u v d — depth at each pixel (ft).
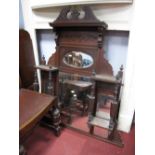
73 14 3.93
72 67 4.60
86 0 3.64
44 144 4.02
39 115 3.26
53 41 5.27
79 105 5.01
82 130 4.47
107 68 4.04
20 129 2.77
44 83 4.67
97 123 4.07
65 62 4.68
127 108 4.29
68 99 5.03
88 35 4.09
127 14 3.61
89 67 4.33
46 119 4.43
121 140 4.04
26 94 4.09
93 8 3.95
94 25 3.67
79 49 4.33
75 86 4.71
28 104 3.57
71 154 3.72
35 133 4.42
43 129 4.59
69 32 4.34
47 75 4.49
